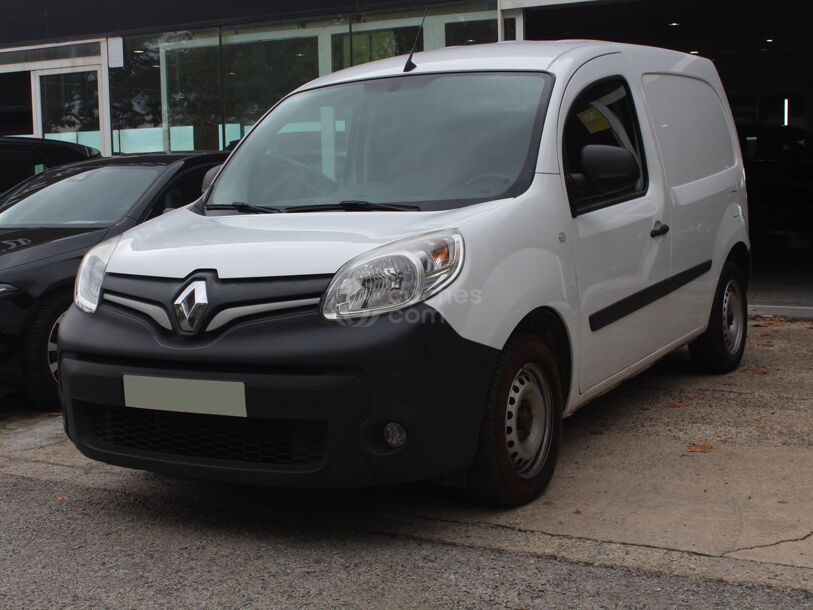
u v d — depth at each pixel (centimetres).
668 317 524
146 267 388
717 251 586
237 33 1264
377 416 343
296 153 473
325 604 318
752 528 370
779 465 442
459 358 356
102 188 661
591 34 1964
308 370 347
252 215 431
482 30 1106
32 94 1424
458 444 361
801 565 336
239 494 433
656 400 566
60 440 532
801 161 1697
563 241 416
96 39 1366
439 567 345
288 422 355
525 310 383
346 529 385
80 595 332
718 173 602
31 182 711
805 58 2314
